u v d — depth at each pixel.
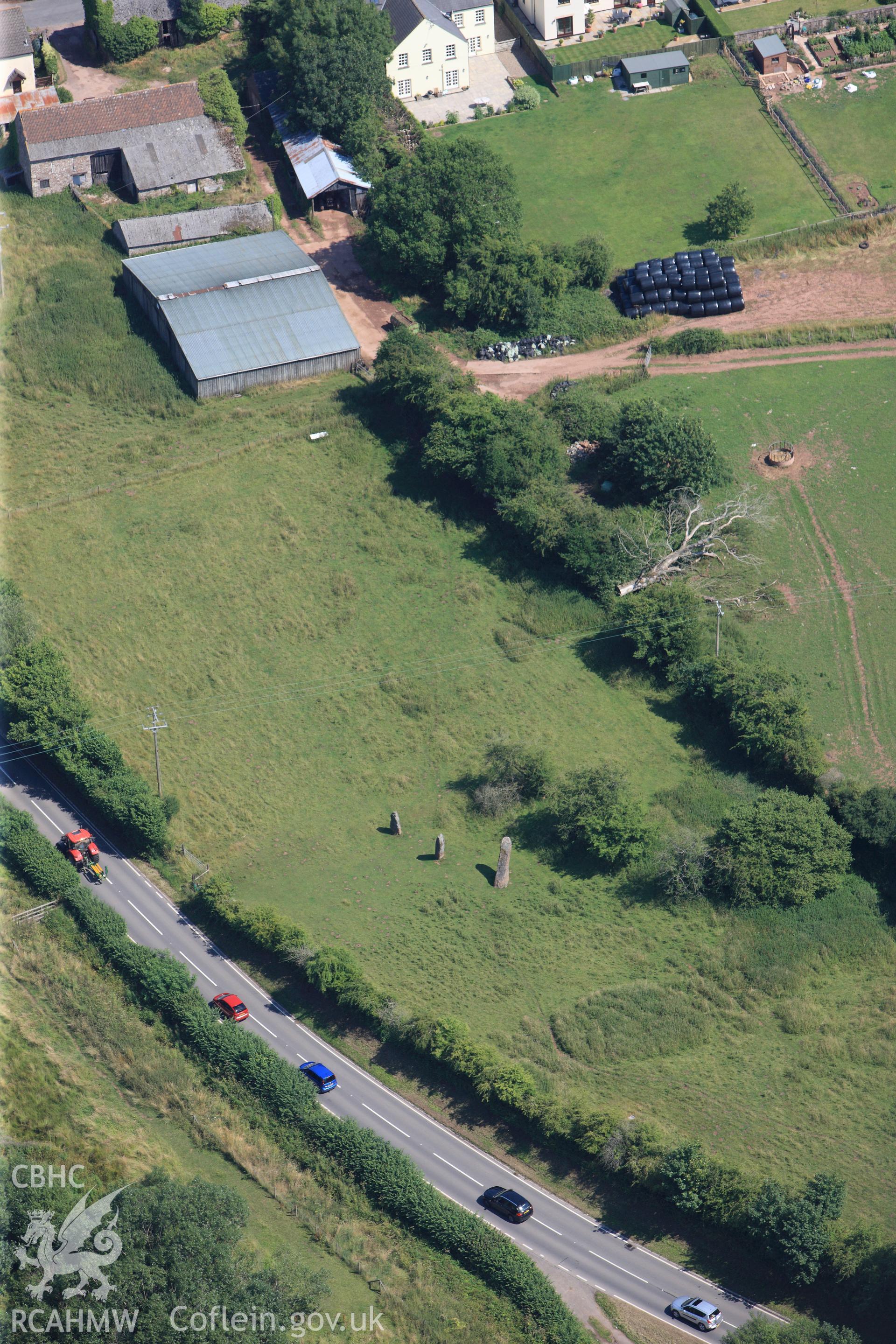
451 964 102.06
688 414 141.38
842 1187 86.12
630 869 107.94
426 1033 95.81
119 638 124.56
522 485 131.25
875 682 118.88
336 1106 95.38
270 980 102.75
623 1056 96.88
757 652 121.25
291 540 132.50
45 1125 90.81
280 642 124.69
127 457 139.38
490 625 126.00
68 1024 98.75
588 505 129.75
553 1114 91.31
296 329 146.75
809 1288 85.12
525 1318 83.50
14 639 120.44
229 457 139.38
